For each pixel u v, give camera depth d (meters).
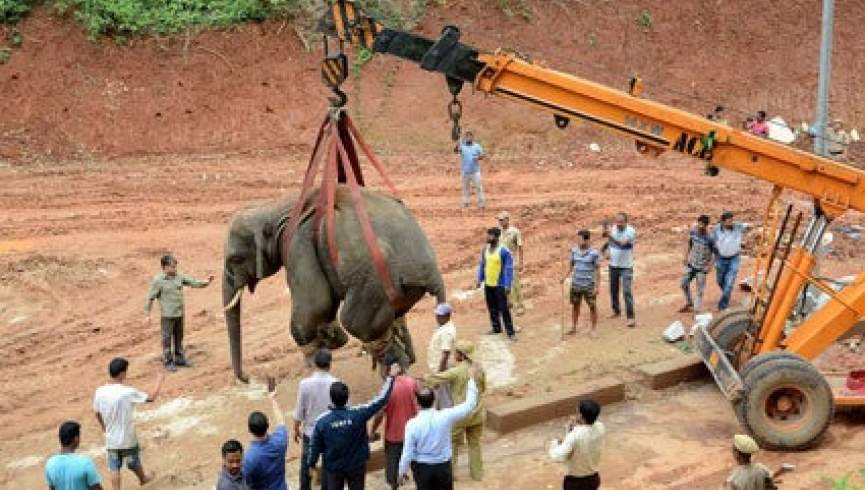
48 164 25.55
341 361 14.76
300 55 28.84
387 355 12.62
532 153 27.78
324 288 12.45
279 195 23.23
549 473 11.47
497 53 11.29
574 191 23.67
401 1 30.44
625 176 24.98
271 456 8.76
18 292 17.88
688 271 16.03
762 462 11.44
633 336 15.27
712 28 32.69
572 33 31.25
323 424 9.52
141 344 15.82
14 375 14.77
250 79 28.17
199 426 12.94
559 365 14.30
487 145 27.77
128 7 28.67
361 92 28.33
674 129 11.52
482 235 20.34
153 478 11.62
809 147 28.38
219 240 20.33
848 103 31.62
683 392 13.67
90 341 15.99
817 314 12.37
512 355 14.74
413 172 25.20
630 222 21.12
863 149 29.28
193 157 26.31
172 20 28.69
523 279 17.98
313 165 12.56
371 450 11.58
